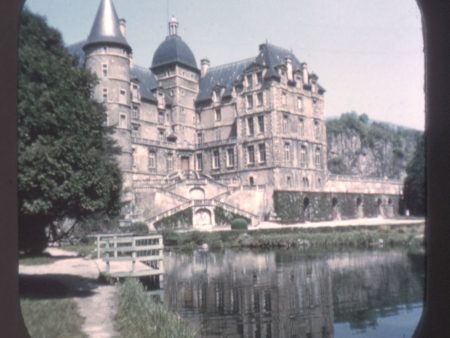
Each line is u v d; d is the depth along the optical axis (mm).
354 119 105000
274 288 19109
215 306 15750
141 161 64625
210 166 70500
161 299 16672
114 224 32531
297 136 66000
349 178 65562
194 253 33438
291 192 56125
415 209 59500
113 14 59656
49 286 12828
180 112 72625
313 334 12320
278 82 63969
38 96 9898
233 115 70000
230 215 49688
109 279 14586
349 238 36812
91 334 8273
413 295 17047
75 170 10375
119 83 58500
